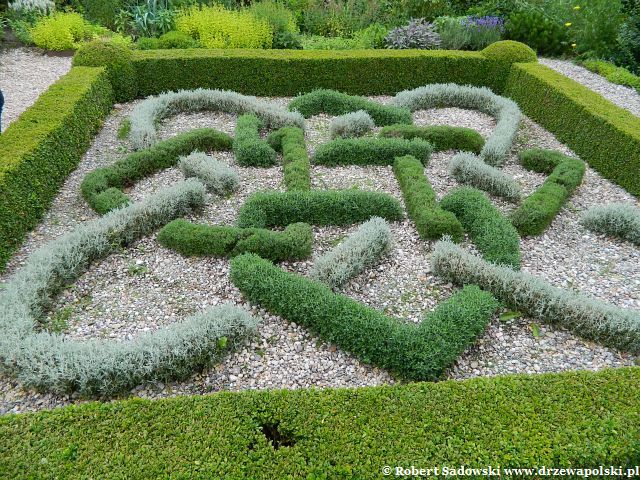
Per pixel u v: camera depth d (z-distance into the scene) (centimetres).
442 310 512
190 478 338
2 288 542
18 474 339
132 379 451
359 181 784
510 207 732
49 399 444
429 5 1451
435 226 642
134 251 627
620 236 676
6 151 663
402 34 1285
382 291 576
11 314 488
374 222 648
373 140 832
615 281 596
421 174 754
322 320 500
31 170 666
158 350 455
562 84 970
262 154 814
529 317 545
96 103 928
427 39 1280
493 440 366
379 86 1126
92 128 895
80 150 830
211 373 475
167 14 1386
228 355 493
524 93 1052
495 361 495
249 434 368
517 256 598
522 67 1071
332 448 358
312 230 679
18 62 1209
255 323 509
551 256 635
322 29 1445
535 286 540
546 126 977
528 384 415
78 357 450
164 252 626
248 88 1097
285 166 794
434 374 464
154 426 372
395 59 1102
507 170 835
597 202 753
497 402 397
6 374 463
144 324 522
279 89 1102
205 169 744
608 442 366
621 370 434
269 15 1327
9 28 1363
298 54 1109
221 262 606
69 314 533
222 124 954
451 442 363
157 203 662
